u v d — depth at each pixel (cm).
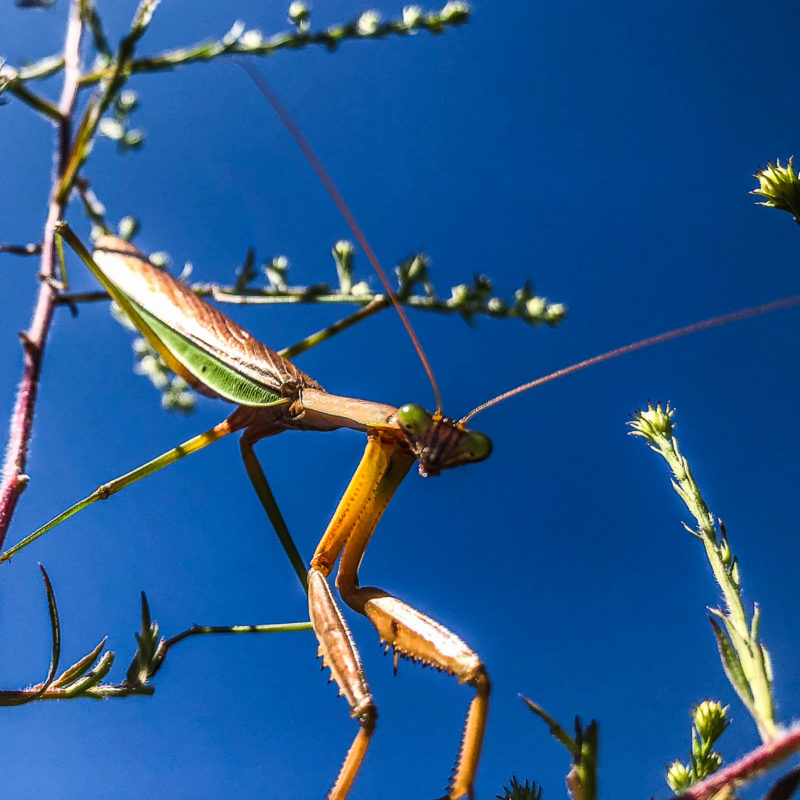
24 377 14
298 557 15
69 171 14
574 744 8
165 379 16
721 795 7
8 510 13
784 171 11
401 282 14
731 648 9
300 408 15
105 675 12
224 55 14
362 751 12
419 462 14
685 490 11
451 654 12
